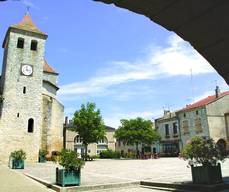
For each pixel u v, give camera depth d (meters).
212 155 8.80
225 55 3.04
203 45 3.01
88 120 36.97
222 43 2.93
